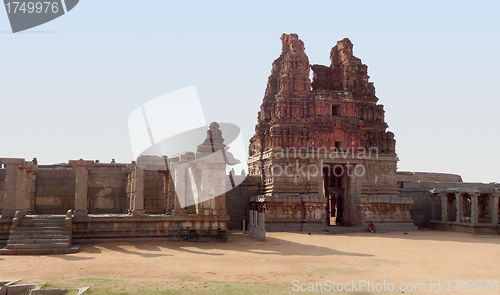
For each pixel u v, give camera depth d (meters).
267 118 58.34
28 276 19.23
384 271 21.75
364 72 58.47
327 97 53.88
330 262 24.53
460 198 50.41
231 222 52.41
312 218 48.38
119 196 42.69
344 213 53.88
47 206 41.47
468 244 35.44
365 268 22.59
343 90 57.84
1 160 31.03
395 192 54.38
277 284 18.11
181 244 31.52
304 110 53.16
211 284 17.88
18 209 31.12
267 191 51.84
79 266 22.16
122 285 17.42
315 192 50.94
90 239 31.38
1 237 30.17
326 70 59.84
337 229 48.25
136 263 23.34
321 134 52.41
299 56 55.00
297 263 24.00
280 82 55.09
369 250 30.56
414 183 59.94
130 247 29.73
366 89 57.81
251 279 19.16
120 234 32.19
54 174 42.09
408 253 29.25
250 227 39.34
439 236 43.41
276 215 47.66
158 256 26.12
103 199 42.28
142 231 32.75
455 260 26.00
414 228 51.19
